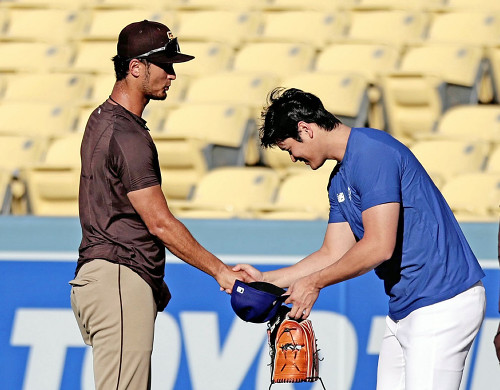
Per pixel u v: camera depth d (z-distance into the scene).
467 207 20.59
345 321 15.77
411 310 12.02
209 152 27.08
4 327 16.02
